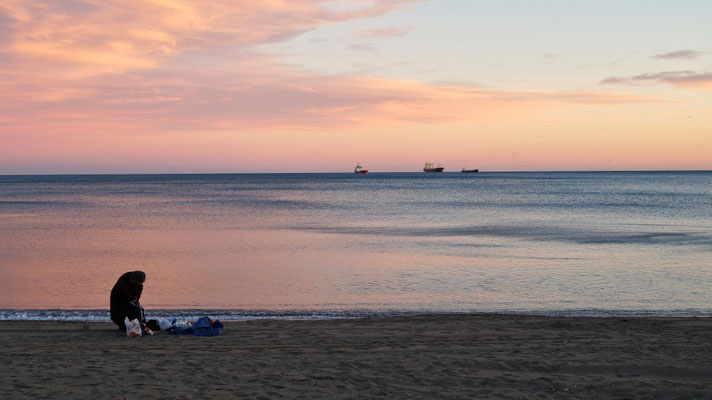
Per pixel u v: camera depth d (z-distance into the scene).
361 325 11.91
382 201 74.19
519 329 11.41
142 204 68.88
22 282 18.88
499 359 8.27
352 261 23.56
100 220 45.53
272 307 15.17
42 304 15.51
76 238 32.53
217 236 33.53
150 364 7.92
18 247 28.42
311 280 19.30
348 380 7.15
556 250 26.92
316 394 6.50
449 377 7.32
